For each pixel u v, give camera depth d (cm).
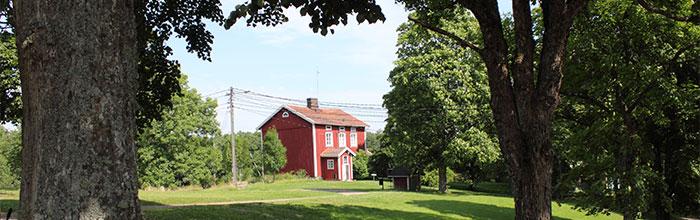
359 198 2517
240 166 5062
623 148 1861
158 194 2750
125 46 430
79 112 392
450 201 2639
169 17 1143
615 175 1919
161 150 4000
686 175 2177
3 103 1712
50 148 388
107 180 396
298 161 5984
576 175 2089
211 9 1149
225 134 5200
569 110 2220
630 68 1794
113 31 417
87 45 400
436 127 3216
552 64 845
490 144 3170
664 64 1867
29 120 410
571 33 1831
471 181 4494
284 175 5397
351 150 6006
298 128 6012
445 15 1247
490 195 3462
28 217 400
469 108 3144
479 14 891
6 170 4988
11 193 2950
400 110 3303
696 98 1777
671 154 2188
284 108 6156
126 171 411
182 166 4041
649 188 1897
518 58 870
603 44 1836
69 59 395
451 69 3198
